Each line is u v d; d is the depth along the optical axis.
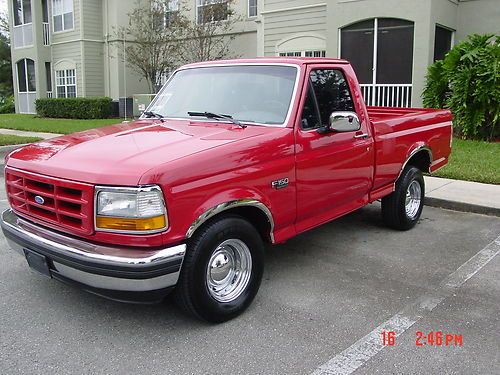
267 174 4.18
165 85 5.61
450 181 8.94
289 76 4.75
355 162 5.23
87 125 19.53
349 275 5.03
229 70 5.14
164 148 3.87
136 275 3.44
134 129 4.65
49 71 28.12
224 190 3.84
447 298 4.51
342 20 15.45
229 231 3.92
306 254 5.64
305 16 17.14
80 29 25.19
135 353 3.60
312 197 4.71
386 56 15.01
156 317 4.13
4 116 26.39
